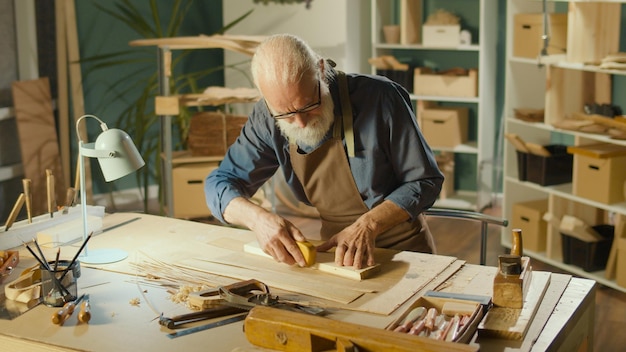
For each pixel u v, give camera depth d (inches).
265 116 101.0
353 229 93.7
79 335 74.8
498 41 236.7
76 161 233.0
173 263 94.5
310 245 91.3
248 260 94.7
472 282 85.7
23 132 210.1
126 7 241.4
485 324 73.0
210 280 88.4
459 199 245.3
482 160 234.5
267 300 78.7
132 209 243.9
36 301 83.4
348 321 76.1
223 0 249.3
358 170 100.3
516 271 78.2
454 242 209.8
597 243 179.5
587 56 181.5
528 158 194.5
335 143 99.1
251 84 249.0
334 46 239.9
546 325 74.7
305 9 240.7
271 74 86.2
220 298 79.8
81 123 229.9
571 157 192.2
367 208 103.6
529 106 204.7
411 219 97.0
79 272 86.0
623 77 190.7
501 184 251.0
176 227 110.3
